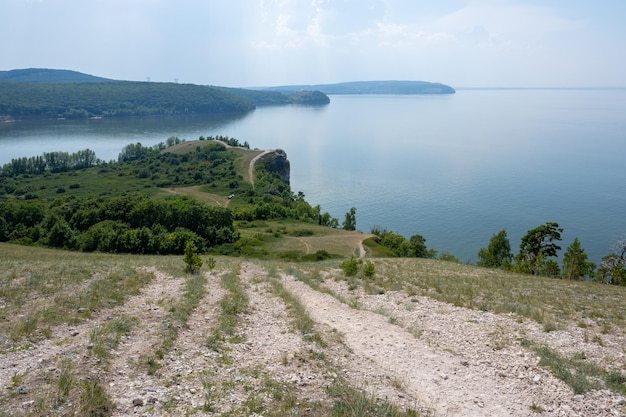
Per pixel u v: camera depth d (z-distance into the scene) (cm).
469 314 2270
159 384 1164
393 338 1834
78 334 1498
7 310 1717
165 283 2534
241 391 1162
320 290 2792
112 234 7431
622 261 6312
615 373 1473
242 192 16662
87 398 1011
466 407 1241
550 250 6012
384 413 1091
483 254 7525
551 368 1517
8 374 1117
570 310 2414
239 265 3656
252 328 1742
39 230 8331
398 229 16562
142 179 19475
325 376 1298
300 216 13125
